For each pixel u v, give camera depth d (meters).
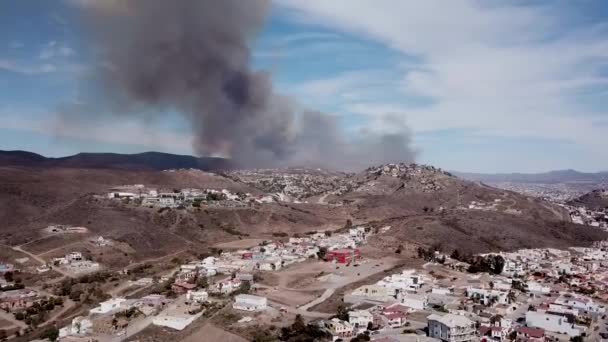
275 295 166.25
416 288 176.12
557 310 156.00
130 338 135.25
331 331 129.50
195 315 147.12
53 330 144.88
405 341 124.38
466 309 153.62
